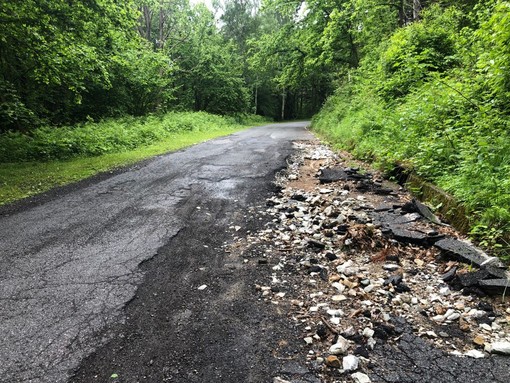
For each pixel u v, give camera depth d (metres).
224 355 2.40
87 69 11.71
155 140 14.02
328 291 3.24
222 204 5.74
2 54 11.12
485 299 3.04
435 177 5.47
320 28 21.64
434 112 6.67
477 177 4.48
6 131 11.83
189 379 2.19
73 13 10.45
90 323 2.72
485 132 5.21
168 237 4.43
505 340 2.54
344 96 18.48
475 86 6.18
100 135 12.17
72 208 5.56
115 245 4.17
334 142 12.45
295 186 6.80
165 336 2.59
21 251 3.99
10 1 8.90
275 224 4.86
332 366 2.30
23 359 2.34
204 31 32.16
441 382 2.17
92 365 2.29
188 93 32.78
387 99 10.48
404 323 2.78
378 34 17.39
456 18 11.32
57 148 10.23
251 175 7.65
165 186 6.87
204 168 8.47
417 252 3.93
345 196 5.93
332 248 4.12
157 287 3.27
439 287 3.27
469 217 4.11
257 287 3.28
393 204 5.33
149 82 21.17
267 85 50.28
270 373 2.24
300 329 2.69
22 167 8.67
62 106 17.27
